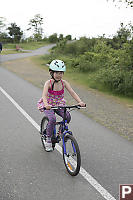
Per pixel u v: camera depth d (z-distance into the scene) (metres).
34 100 8.75
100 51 18.75
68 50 29.38
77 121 6.75
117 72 12.39
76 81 14.51
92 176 3.96
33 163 4.32
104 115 7.52
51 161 4.42
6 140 5.24
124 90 11.23
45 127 4.93
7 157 4.49
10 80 12.76
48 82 4.05
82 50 28.06
